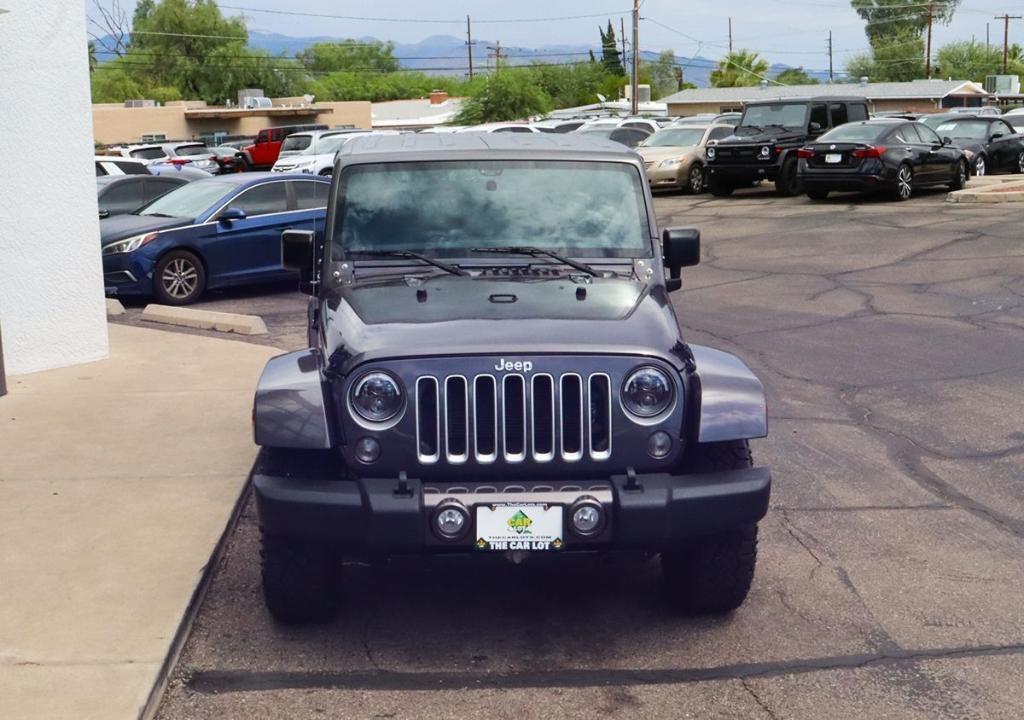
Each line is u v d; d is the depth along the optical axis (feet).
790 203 81.51
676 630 17.31
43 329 32.78
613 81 312.50
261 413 15.79
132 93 317.22
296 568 16.55
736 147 86.22
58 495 22.17
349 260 19.10
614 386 15.69
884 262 53.72
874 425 28.14
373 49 424.87
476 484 15.48
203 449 25.09
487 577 19.39
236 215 49.01
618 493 15.29
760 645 16.80
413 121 254.68
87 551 19.36
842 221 69.26
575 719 14.71
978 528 21.44
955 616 17.72
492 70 317.42
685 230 19.88
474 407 15.47
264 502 15.40
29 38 31.65
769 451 26.22
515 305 17.16
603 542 15.43
